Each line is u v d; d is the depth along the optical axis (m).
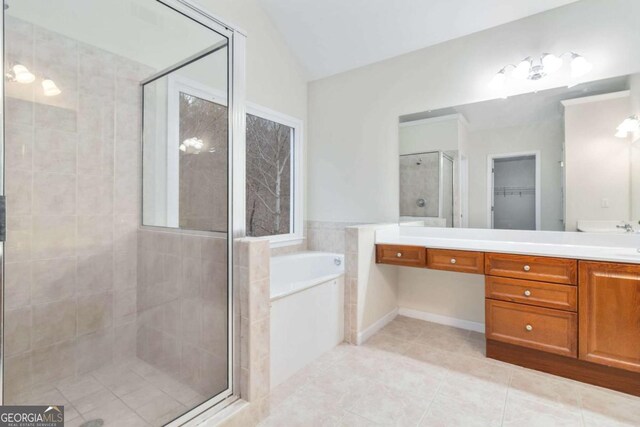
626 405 1.65
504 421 1.55
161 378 1.83
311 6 2.80
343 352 2.28
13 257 1.65
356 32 2.90
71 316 1.85
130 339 2.09
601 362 1.76
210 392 1.64
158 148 2.08
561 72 2.28
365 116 3.21
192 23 1.90
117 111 2.05
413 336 2.57
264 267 1.60
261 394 1.58
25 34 1.66
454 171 2.72
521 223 2.44
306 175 3.63
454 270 2.27
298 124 3.51
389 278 2.90
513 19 2.43
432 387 1.84
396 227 2.97
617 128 2.11
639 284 1.66
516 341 2.04
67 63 1.83
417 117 2.90
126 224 2.10
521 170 2.44
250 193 3.09
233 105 1.73
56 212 1.80
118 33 2.03
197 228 1.77
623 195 2.09
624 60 2.09
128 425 1.43
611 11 2.11
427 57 2.83
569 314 1.85
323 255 3.26
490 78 2.54
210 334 1.66
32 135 1.71
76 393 1.69
